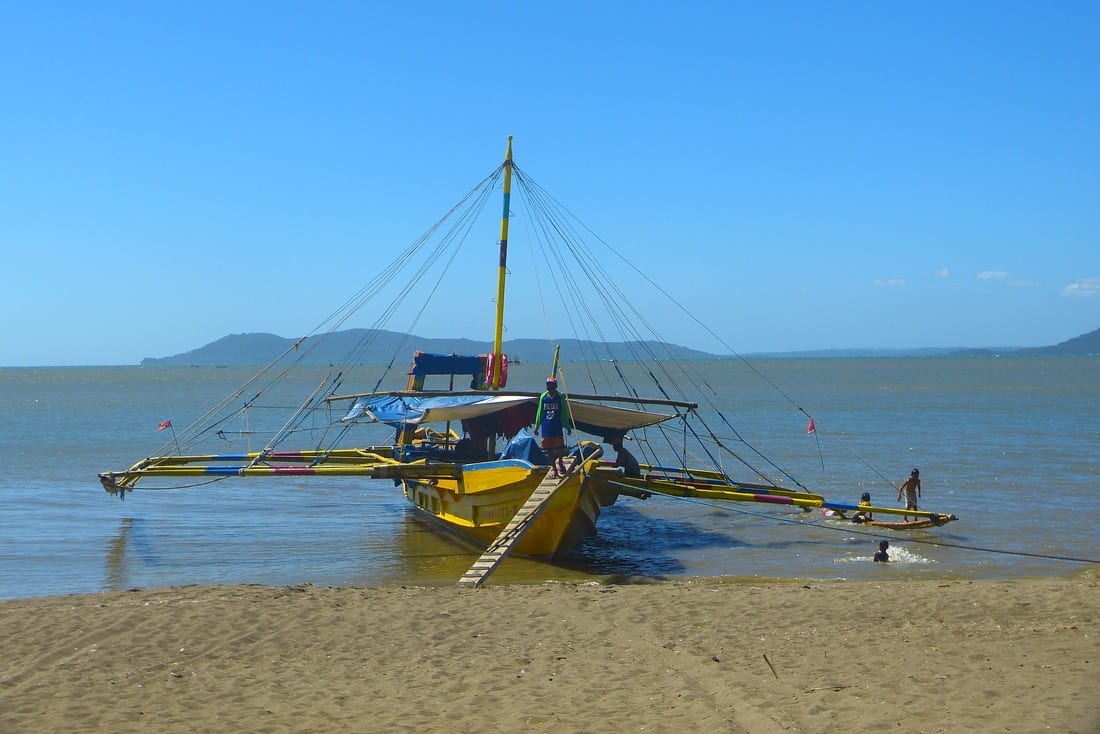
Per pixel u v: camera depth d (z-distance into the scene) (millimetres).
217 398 89250
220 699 9000
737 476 30766
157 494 27125
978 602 12625
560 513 17250
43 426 52625
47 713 8586
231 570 17703
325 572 17516
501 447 34812
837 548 19578
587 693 9047
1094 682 8828
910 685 8930
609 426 21594
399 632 11258
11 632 11156
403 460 22422
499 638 11031
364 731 8148
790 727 7863
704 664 9852
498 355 23234
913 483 22312
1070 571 17016
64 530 21625
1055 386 101500
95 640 10844
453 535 21359
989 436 42625
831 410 62562
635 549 19750
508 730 8125
